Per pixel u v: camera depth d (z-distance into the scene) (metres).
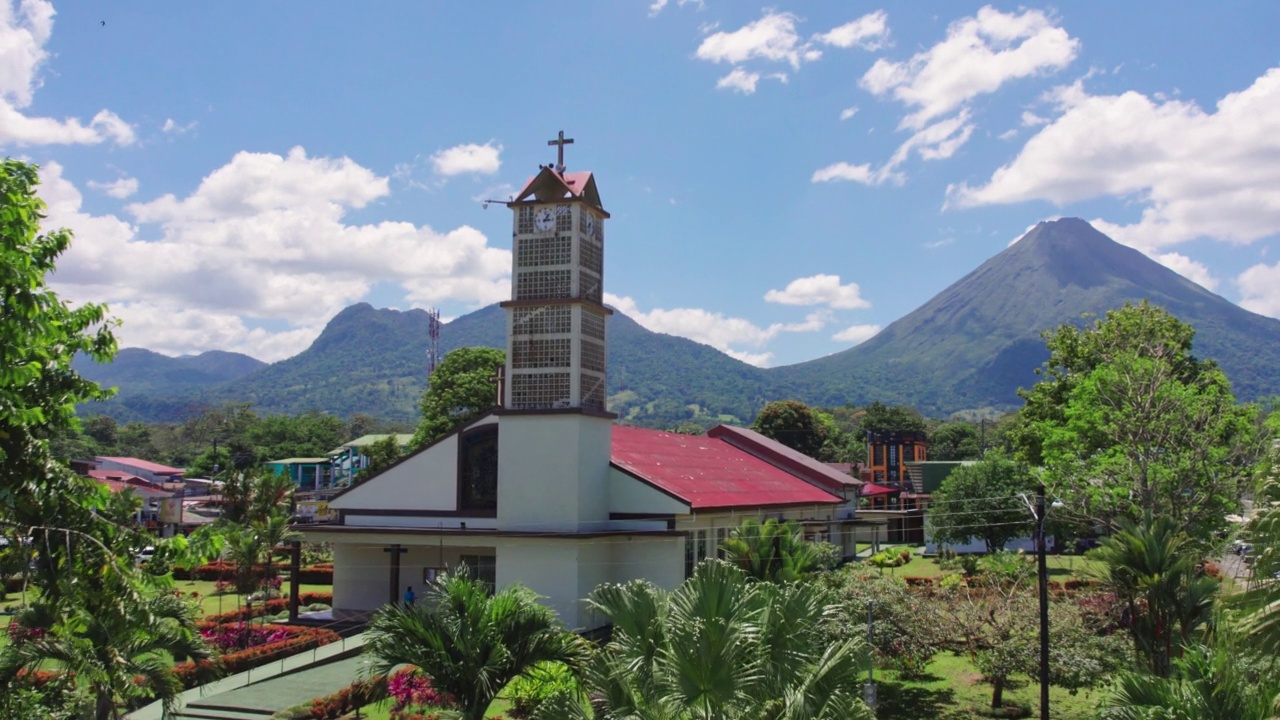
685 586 15.11
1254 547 13.45
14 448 11.52
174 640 19.31
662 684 14.02
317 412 166.50
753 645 13.72
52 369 12.30
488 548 35.25
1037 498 20.28
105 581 11.57
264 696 24.45
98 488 12.17
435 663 16.67
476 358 68.69
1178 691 14.50
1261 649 13.03
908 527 69.62
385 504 35.91
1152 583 20.17
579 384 32.59
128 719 22.28
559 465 32.22
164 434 141.38
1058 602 24.52
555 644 17.12
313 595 42.72
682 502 33.09
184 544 12.48
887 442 89.00
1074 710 22.92
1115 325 47.78
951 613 23.95
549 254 33.16
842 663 13.70
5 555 11.62
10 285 10.57
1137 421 33.50
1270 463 13.77
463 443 35.09
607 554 33.41
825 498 49.38
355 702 22.86
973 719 22.55
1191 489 32.84
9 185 10.91
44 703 18.20
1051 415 48.69
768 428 107.00
